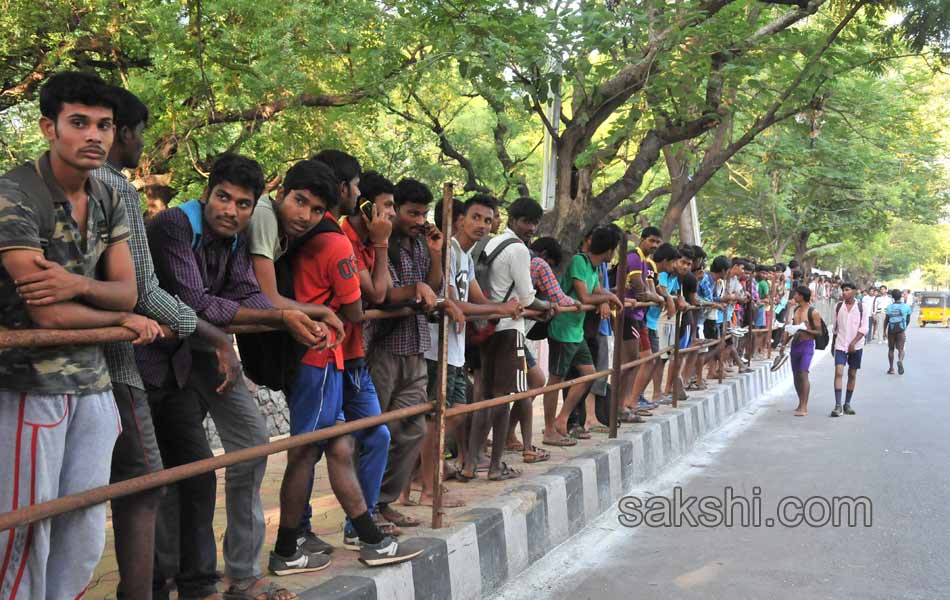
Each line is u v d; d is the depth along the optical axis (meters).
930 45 10.14
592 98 9.63
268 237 3.52
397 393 4.79
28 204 2.44
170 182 12.48
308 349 3.76
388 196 4.31
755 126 11.98
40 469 2.51
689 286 10.56
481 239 5.96
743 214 27.22
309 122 12.69
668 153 14.14
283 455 7.35
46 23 10.18
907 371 20.02
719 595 4.68
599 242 7.18
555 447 7.06
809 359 12.27
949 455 8.88
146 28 11.13
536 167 21.33
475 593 4.49
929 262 88.00
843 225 27.02
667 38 9.11
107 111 2.53
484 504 5.02
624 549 5.61
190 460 3.46
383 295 4.34
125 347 2.88
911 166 25.03
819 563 5.26
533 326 6.98
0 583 2.54
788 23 9.99
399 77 10.47
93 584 3.96
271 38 10.52
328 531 4.68
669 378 10.34
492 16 8.72
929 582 4.90
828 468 8.22
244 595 3.43
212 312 3.21
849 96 14.26
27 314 2.51
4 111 11.57
